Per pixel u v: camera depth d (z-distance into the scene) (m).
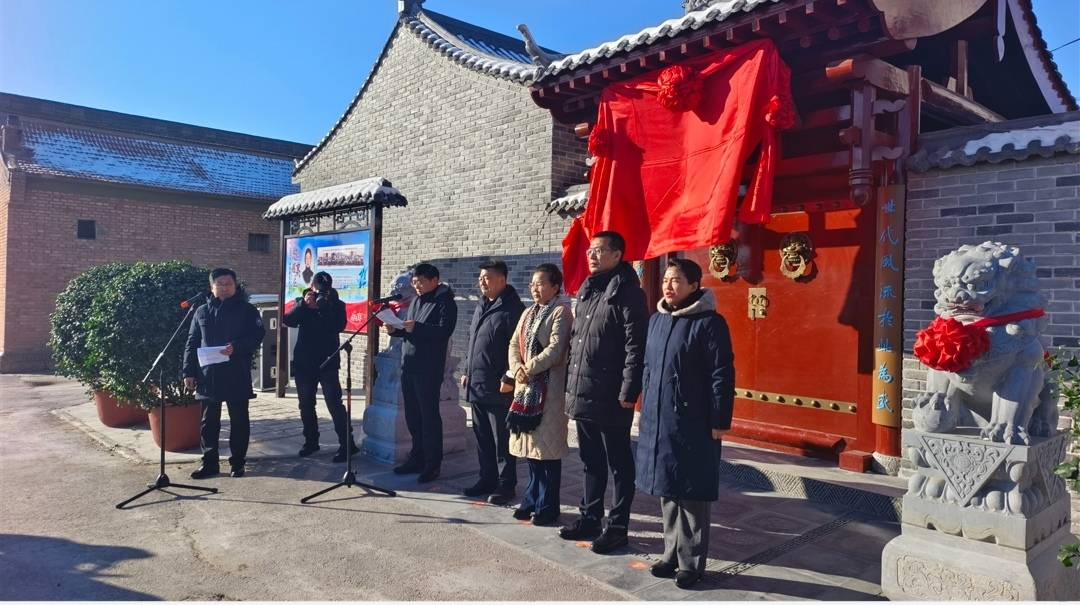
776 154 4.67
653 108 5.41
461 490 5.30
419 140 10.24
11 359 14.13
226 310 5.77
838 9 4.21
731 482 5.40
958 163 4.64
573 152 8.51
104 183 15.25
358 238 8.52
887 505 4.57
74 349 7.44
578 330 4.17
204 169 18.00
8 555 3.99
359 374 11.19
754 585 3.58
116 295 6.59
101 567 3.83
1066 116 4.44
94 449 6.70
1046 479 3.22
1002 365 3.15
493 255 8.98
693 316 3.62
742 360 6.09
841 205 5.32
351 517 4.67
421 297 5.67
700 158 5.01
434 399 5.53
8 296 14.17
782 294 5.80
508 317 4.99
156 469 5.92
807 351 5.64
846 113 4.67
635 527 4.50
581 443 4.23
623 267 4.14
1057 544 3.30
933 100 5.38
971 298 3.16
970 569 3.13
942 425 3.32
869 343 5.23
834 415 5.46
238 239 17.58
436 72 9.95
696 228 4.94
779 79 4.66
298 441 6.98
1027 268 3.21
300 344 6.39
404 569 3.80
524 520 4.60
